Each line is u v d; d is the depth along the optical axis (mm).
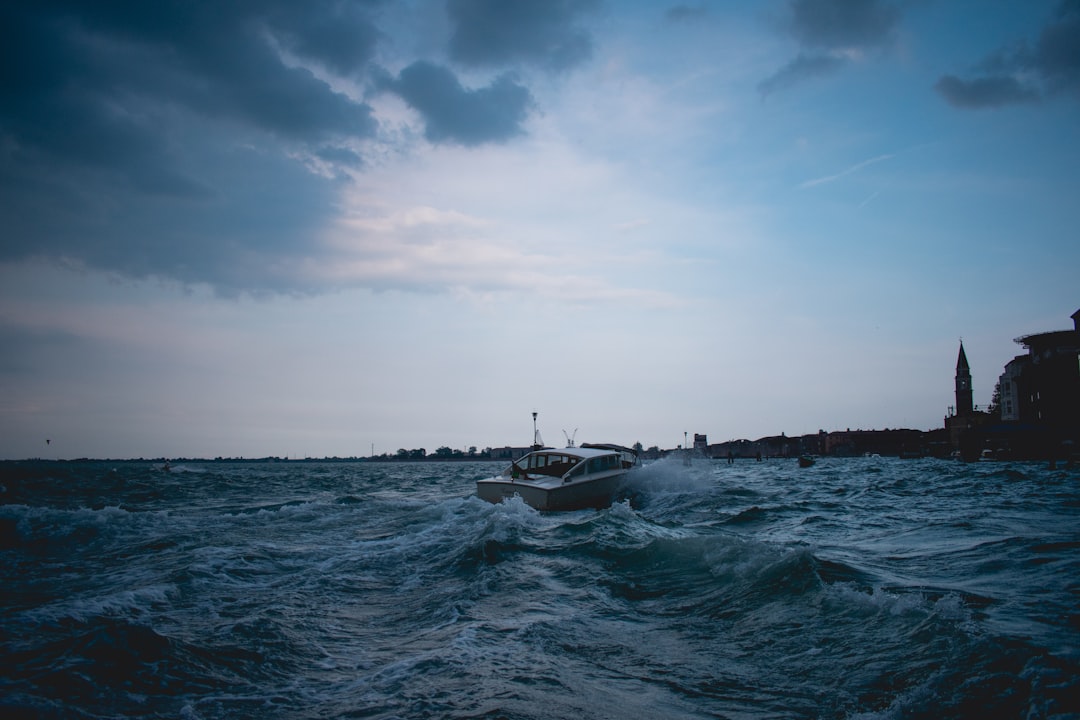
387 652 5797
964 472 40500
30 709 4176
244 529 14492
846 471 48656
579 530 11789
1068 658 4520
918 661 4738
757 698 4414
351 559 10656
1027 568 7918
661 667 5098
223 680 4949
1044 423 74062
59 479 50375
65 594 8125
